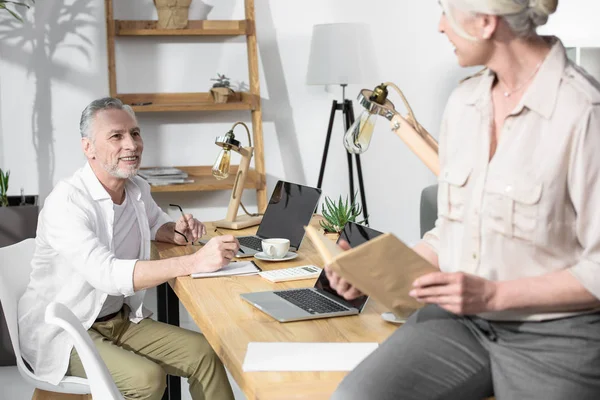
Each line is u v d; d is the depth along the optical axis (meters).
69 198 2.84
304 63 5.50
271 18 5.42
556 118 1.54
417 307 1.79
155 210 3.41
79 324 2.16
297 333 2.09
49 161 5.20
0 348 4.16
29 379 2.73
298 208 3.23
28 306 2.85
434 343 1.66
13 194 5.16
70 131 5.21
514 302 1.52
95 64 5.19
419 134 2.45
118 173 2.94
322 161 5.34
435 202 4.64
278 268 2.86
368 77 5.08
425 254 1.91
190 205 5.46
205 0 5.27
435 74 5.66
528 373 1.58
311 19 5.46
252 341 2.03
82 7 5.12
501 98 1.68
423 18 5.58
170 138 5.36
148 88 5.27
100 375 2.07
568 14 5.77
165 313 3.50
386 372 1.59
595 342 1.55
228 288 2.59
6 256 2.89
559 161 1.53
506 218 1.60
